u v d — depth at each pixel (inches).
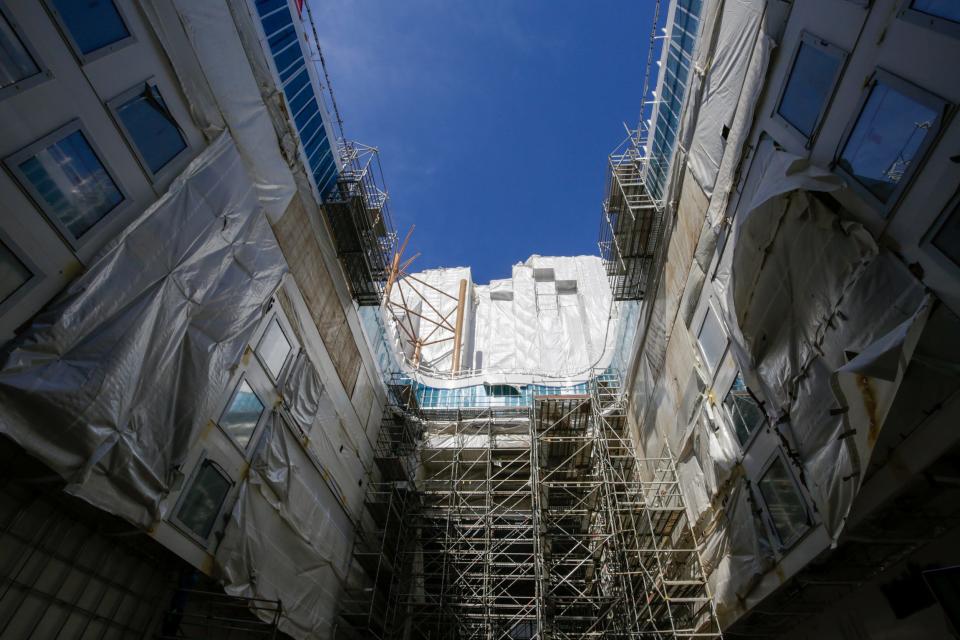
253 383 567.8
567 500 1114.7
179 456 400.5
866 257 347.6
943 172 294.5
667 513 765.9
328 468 748.0
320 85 761.0
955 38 284.8
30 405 297.3
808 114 426.0
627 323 1123.3
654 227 841.5
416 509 1016.9
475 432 1240.8
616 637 745.6
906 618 430.0
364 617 817.5
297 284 684.1
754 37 516.7
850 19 375.9
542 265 2050.9
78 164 367.2
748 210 458.3
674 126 748.6
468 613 941.2
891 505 356.5
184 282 434.9
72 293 335.6
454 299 1941.4
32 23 339.3
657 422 869.8
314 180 751.7
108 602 386.3
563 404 1067.3
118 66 409.1
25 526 328.2
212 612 498.0
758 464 530.3
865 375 305.3
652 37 805.9
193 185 470.0
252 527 537.0
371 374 986.7
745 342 494.9
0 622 308.8
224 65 548.1
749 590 546.3
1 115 311.9
